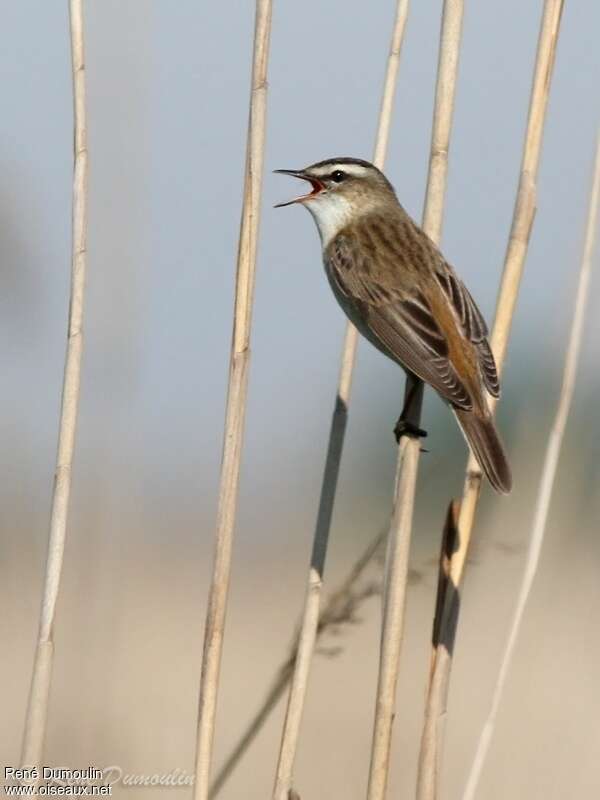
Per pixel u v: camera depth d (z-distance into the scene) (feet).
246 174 29.50
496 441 31.58
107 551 36.73
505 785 36.29
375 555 31.32
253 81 29.40
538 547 31.14
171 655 51.60
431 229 30.55
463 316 34.63
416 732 45.47
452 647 29.68
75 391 30.22
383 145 33.06
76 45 30.71
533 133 30.30
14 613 37.06
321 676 49.42
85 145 30.63
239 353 29.60
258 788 44.11
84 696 35.81
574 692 40.29
